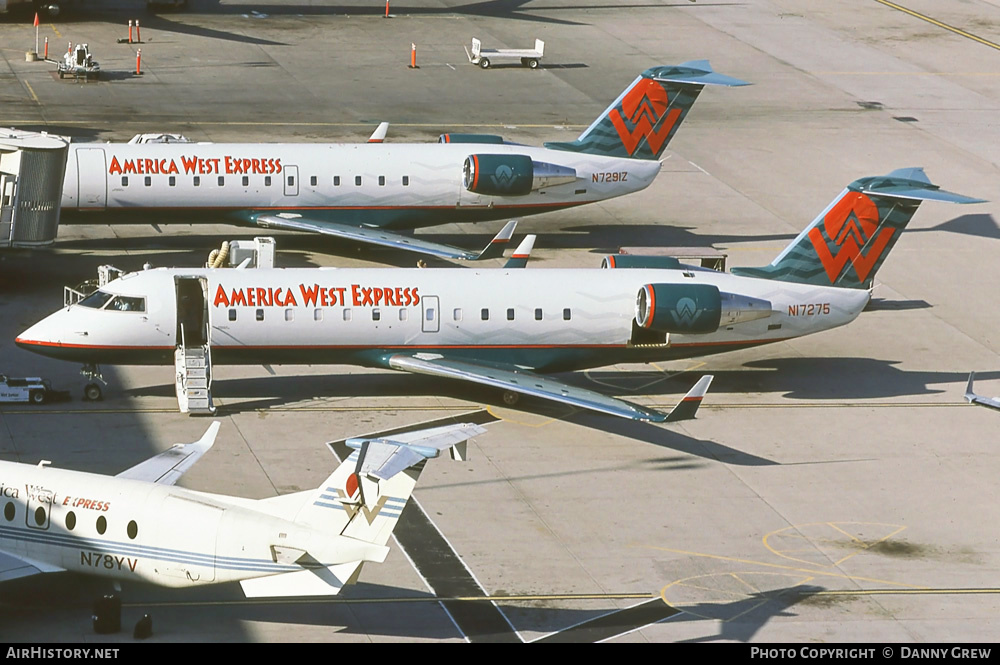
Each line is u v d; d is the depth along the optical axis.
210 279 74.50
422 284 75.94
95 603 51.41
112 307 73.44
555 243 105.62
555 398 71.00
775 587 58.69
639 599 57.00
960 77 162.75
